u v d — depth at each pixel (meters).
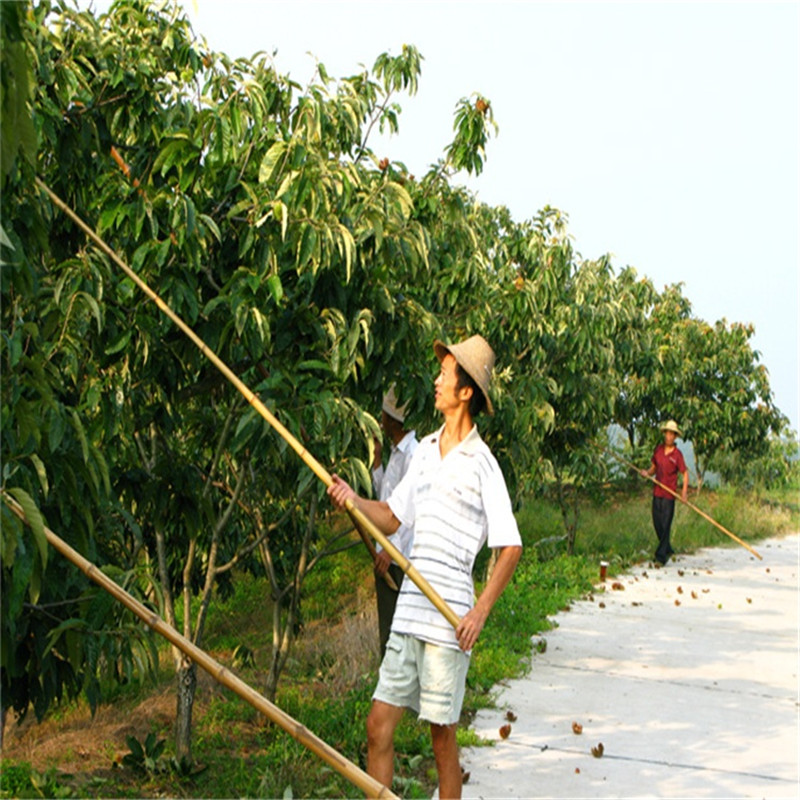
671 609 9.93
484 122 7.16
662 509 12.86
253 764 5.30
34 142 2.72
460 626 4.06
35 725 6.52
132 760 5.15
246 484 6.09
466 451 4.33
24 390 3.77
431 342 5.48
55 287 4.18
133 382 5.06
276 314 4.96
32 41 3.87
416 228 5.31
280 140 4.82
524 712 6.38
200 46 4.98
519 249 9.77
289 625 6.06
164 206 4.61
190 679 5.25
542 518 15.33
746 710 6.66
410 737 5.61
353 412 4.85
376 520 4.38
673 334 18.86
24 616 3.96
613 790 5.15
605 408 12.03
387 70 6.39
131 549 6.02
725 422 18.52
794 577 12.36
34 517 2.93
